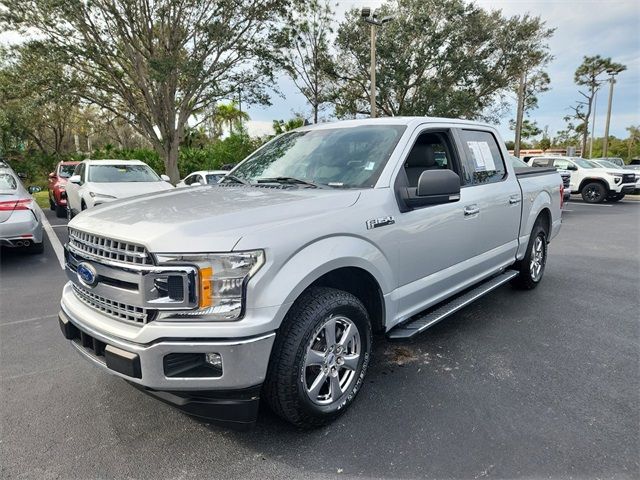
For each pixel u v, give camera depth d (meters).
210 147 25.03
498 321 4.36
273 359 2.34
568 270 6.41
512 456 2.36
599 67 45.56
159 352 2.10
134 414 2.82
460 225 3.60
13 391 3.10
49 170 28.89
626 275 6.11
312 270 2.33
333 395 2.63
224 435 2.59
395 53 24.84
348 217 2.64
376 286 2.88
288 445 2.48
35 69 18.31
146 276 2.12
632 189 17.12
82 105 21.41
